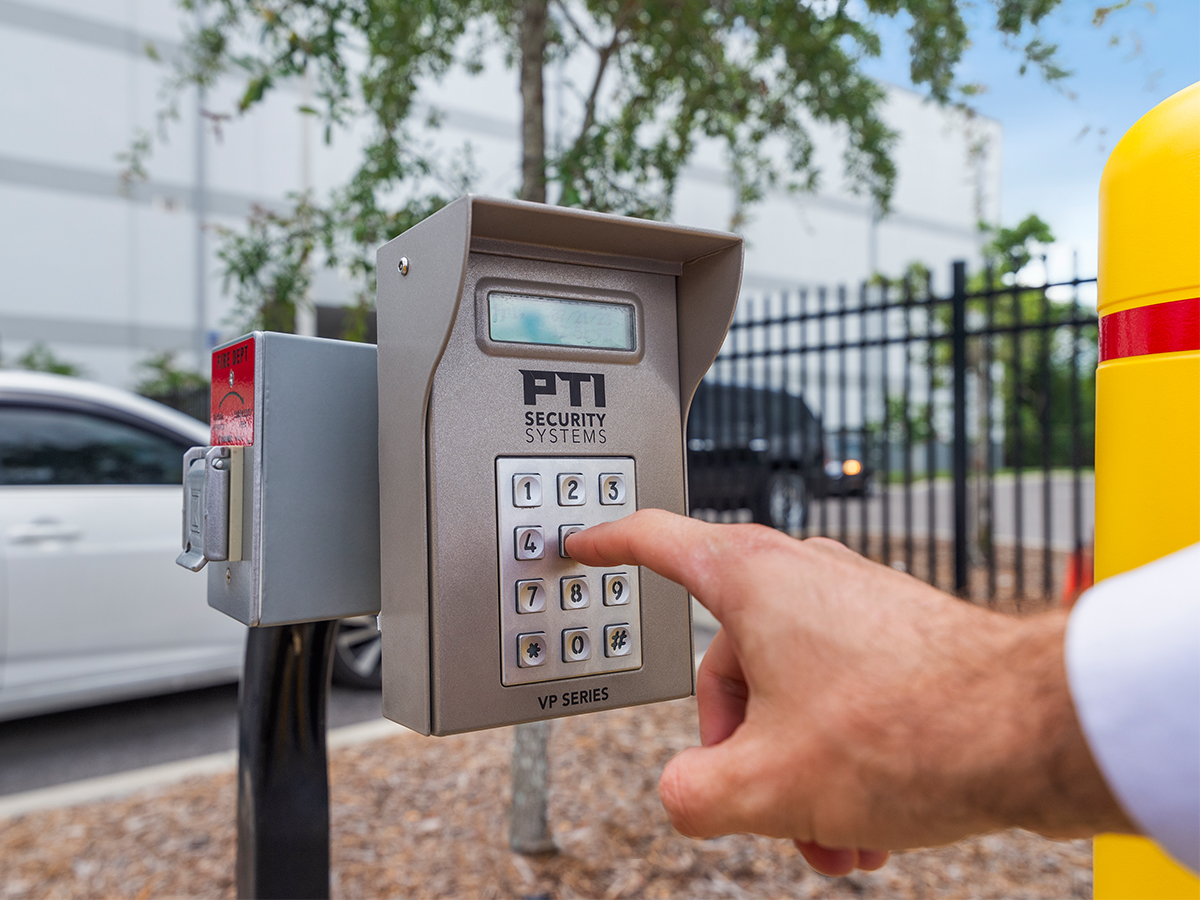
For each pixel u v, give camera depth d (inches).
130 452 126.4
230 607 31.0
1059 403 488.4
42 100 436.8
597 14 97.0
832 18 81.5
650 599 28.0
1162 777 11.2
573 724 120.6
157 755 122.6
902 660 15.2
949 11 72.7
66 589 116.7
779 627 16.7
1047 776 13.5
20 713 115.4
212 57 94.6
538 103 90.0
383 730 121.6
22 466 118.1
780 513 275.9
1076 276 150.3
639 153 89.0
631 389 28.7
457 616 24.4
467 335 25.5
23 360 428.5
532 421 26.4
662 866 80.4
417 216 83.0
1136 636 11.8
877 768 15.0
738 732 17.1
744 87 94.1
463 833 87.8
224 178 483.5
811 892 75.4
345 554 30.2
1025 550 294.2
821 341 186.4
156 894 78.0
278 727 41.4
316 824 42.8
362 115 90.4
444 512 24.4
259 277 89.0
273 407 28.8
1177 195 30.2
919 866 80.1
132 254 464.1
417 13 88.7
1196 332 29.8
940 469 725.9
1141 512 31.4
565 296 27.7
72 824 93.1
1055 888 75.5
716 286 28.6
